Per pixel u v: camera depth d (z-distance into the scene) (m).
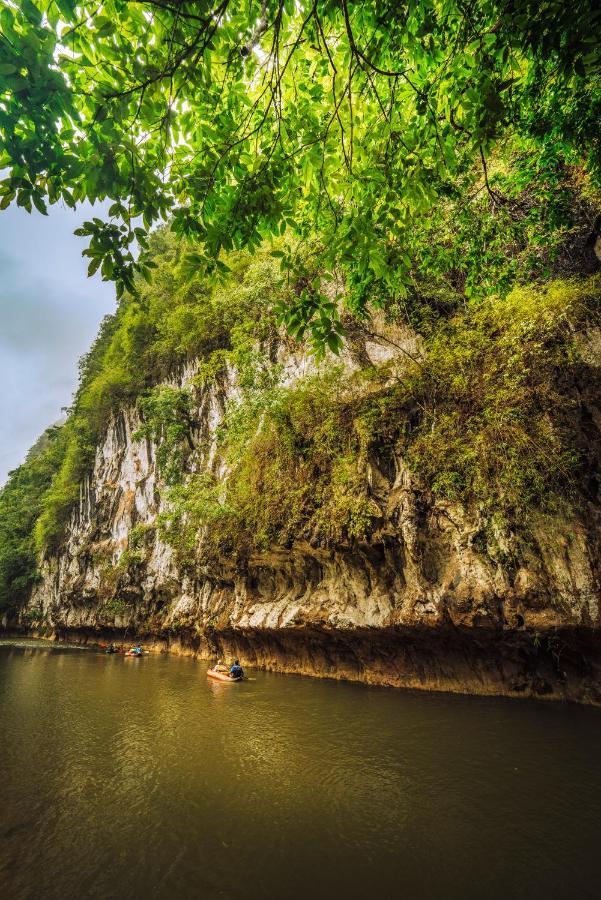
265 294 20.22
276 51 3.45
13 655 30.28
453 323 14.62
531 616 11.28
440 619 12.71
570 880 5.16
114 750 9.94
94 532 37.84
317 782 7.91
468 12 3.91
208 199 3.99
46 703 14.71
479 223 7.75
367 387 16.62
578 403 11.49
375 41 4.11
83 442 43.50
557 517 11.32
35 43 2.72
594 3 3.20
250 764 8.87
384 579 15.00
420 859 5.66
